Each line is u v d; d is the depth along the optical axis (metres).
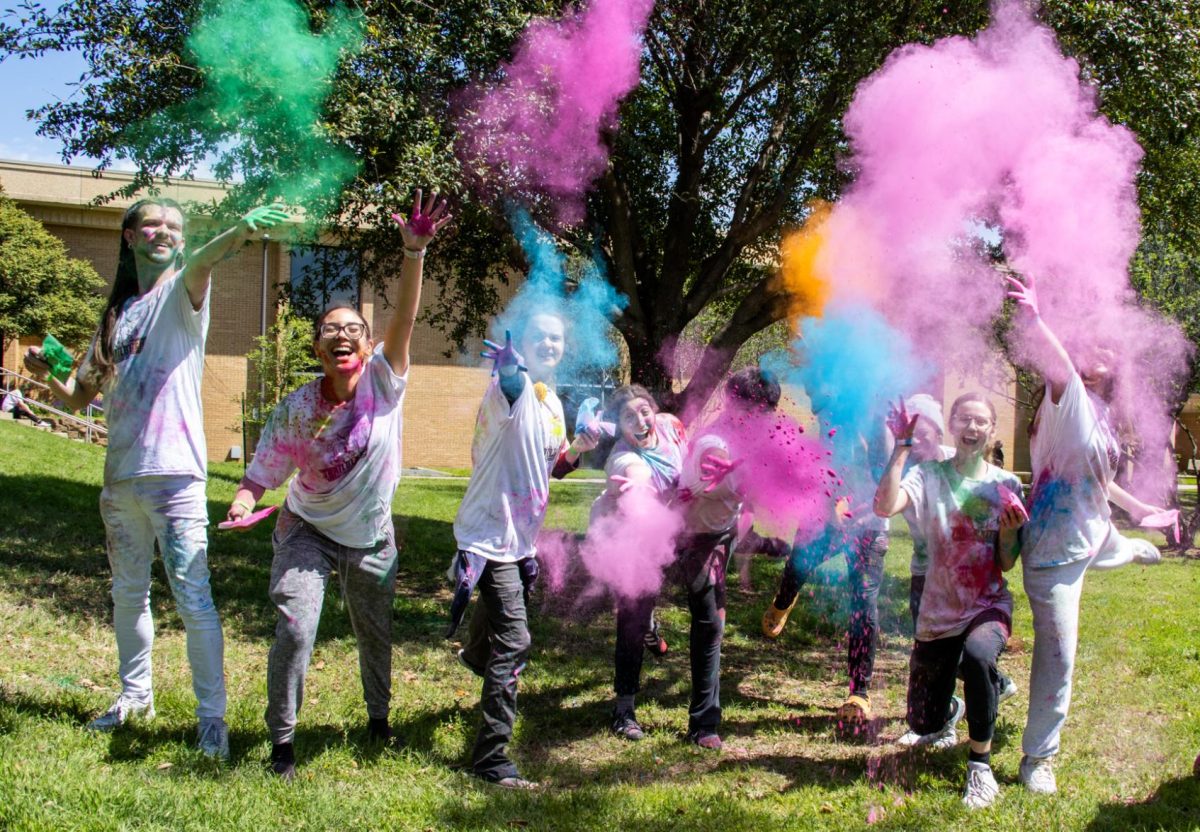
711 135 8.21
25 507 8.70
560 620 6.29
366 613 3.75
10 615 5.19
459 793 3.46
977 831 3.27
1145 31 6.02
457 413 24.61
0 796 2.93
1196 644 6.25
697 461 4.08
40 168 22.41
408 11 5.98
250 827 2.98
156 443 3.54
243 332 22.39
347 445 3.45
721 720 4.54
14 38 5.68
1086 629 6.77
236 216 5.75
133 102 5.71
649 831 3.22
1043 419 3.70
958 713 4.18
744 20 7.03
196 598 3.60
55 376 3.56
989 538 3.62
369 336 3.62
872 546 4.54
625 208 7.90
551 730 4.31
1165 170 6.79
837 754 4.11
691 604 4.22
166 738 3.67
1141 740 4.29
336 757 3.68
